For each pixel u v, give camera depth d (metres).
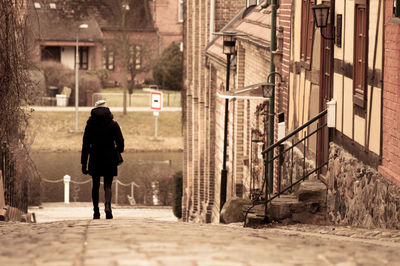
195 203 43.16
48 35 101.25
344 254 9.59
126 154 72.06
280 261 8.77
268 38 24.72
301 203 17.70
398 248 10.99
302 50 21.23
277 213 17.64
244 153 31.00
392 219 13.61
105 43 102.81
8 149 25.89
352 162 16.09
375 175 14.63
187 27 48.59
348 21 16.77
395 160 13.60
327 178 17.83
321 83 19.09
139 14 101.12
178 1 107.62
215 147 38.00
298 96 21.47
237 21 36.53
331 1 18.17
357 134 15.91
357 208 15.61
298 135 21.17
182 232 11.68
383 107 14.28
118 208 46.97
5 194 26.12
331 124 17.72
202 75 41.53
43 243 10.03
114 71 103.62
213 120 38.16
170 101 95.06
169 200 50.50
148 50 100.56
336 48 17.80
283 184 22.31
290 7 22.61
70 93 90.19
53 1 102.38
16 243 10.14
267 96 21.94
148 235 10.94
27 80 24.20
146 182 54.44
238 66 30.45
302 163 20.36
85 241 10.18
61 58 103.38
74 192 52.94
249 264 8.45
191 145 46.72
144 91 101.56
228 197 33.81
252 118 28.91
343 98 17.09
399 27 13.39
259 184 26.61
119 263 8.23
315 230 15.69
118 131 17.59
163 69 100.75
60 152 71.94
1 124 22.88
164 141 77.31
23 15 24.52
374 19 14.88
